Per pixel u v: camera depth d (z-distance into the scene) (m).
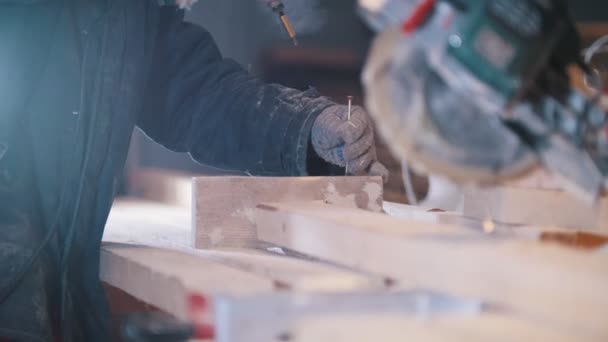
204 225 2.89
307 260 2.56
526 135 1.83
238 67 3.34
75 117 2.86
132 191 6.54
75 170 2.83
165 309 2.19
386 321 1.67
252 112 3.12
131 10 2.92
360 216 2.37
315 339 1.67
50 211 2.85
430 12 1.72
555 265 1.60
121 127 2.87
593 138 1.84
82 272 2.80
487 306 1.79
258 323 1.79
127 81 2.88
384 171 3.05
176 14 3.30
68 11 2.88
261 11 6.73
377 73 1.80
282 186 2.95
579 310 1.54
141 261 2.44
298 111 3.03
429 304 1.87
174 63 3.25
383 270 2.00
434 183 3.74
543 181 2.68
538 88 1.78
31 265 2.71
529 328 1.60
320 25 6.25
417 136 1.82
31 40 2.82
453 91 1.83
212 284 1.99
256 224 2.84
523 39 1.70
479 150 1.86
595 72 2.04
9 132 2.78
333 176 3.01
